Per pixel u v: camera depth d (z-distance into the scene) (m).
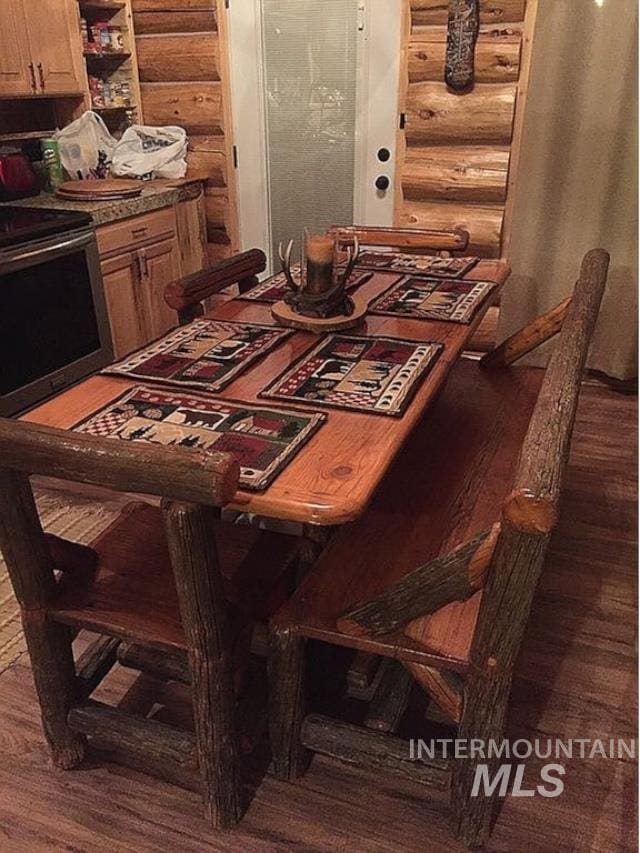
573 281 3.33
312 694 1.78
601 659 1.89
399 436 1.33
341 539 1.56
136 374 1.61
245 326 1.91
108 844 1.46
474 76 3.12
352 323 1.87
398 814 1.51
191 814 1.52
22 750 1.66
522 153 3.18
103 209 3.07
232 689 1.37
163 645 1.34
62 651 1.48
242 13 3.41
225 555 1.58
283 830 1.49
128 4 3.54
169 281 3.65
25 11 2.99
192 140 3.79
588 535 2.39
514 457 1.88
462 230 2.70
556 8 2.88
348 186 3.60
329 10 3.27
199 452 1.08
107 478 1.12
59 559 1.49
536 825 1.49
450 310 2.00
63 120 3.56
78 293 3.01
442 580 1.20
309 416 1.40
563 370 1.44
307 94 3.48
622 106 2.95
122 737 1.49
